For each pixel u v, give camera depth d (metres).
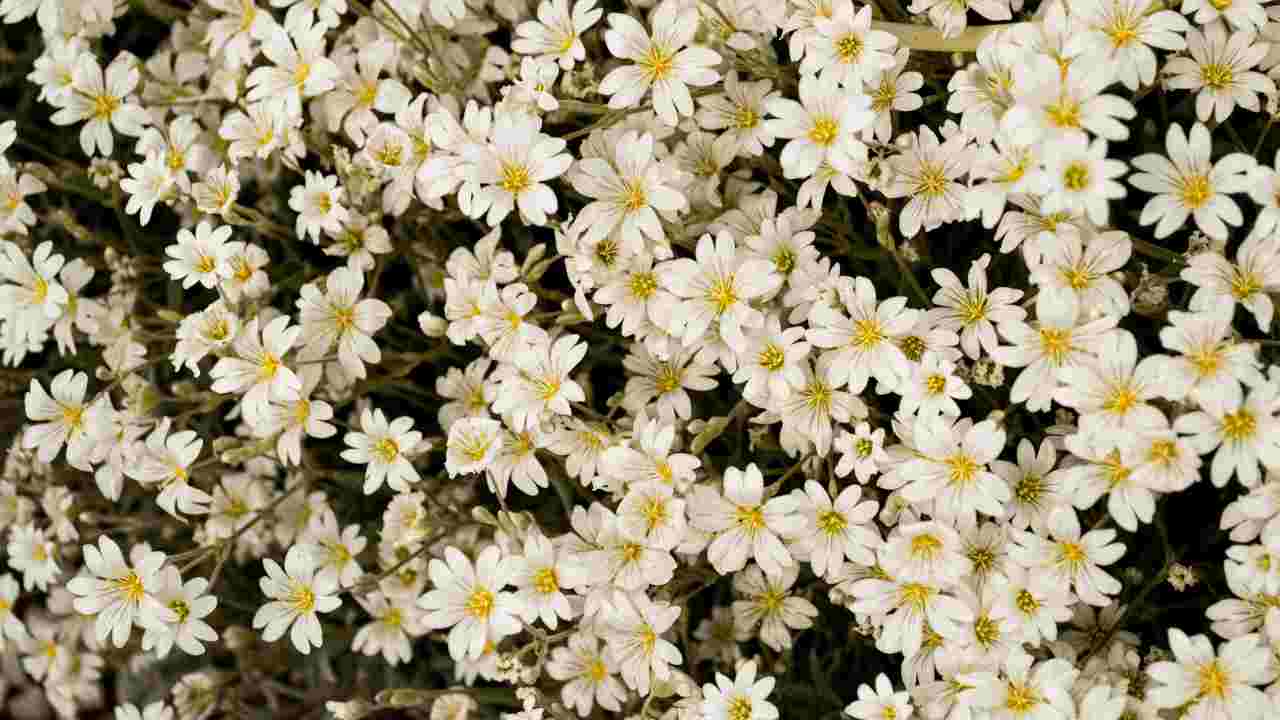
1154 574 0.37
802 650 0.40
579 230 0.37
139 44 0.46
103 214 0.45
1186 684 0.34
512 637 0.41
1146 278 0.35
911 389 0.35
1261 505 0.34
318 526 0.41
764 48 0.38
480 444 0.38
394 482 0.38
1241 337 0.35
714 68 0.38
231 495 0.42
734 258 0.36
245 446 0.39
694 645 0.40
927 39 0.38
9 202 0.42
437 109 0.39
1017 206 0.37
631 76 0.37
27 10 0.41
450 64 0.41
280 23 0.42
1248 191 0.34
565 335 0.38
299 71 0.39
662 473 0.36
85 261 0.44
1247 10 0.35
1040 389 0.35
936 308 0.36
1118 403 0.34
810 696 0.39
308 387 0.39
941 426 0.35
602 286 0.37
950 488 0.35
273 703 0.45
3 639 0.44
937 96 0.38
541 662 0.38
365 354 0.38
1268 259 0.34
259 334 0.40
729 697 0.37
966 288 0.37
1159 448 0.34
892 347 0.35
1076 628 0.36
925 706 0.36
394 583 0.41
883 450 0.36
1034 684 0.35
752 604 0.38
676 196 0.36
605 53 0.41
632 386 0.38
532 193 0.37
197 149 0.40
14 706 0.49
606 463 0.37
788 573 0.38
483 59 0.41
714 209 0.38
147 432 0.41
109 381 0.42
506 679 0.40
